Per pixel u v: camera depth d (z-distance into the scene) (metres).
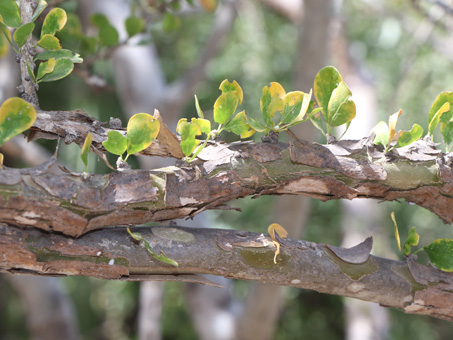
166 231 1.49
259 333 3.53
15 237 1.43
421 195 1.52
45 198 1.42
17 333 7.55
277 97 1.49
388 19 5.26
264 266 1.50
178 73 6.60
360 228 5.03
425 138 1.53
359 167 1.50
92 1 3.31
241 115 1.49
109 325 7.74
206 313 3.64
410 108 5.66
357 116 4.80
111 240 1.46
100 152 1.47
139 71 3.58
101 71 4.59
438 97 1.53
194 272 1.49
